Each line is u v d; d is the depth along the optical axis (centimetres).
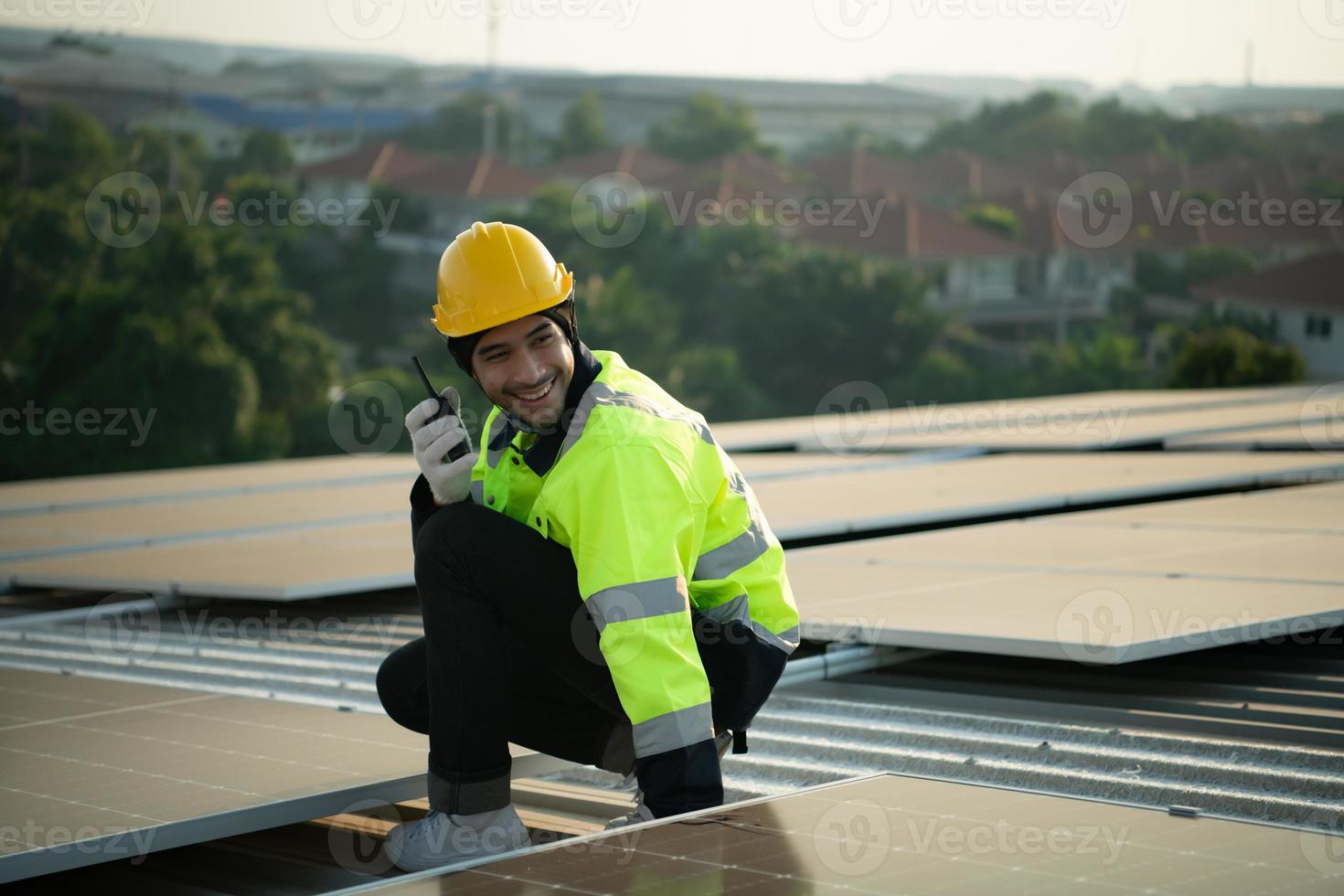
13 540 636
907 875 205
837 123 9150
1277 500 627
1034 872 205
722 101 8544
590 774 339
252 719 334
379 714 338
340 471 916
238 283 4444
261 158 6538
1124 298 7031
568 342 264
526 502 273
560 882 208
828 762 325
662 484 250
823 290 5947
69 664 450
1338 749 301
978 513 623
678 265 6084
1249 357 5025
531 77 9212
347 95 8244
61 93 6272
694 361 5509
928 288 6347
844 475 780
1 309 4616
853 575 465
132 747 307
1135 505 701
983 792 252
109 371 4144
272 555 557
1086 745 315
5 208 4669
